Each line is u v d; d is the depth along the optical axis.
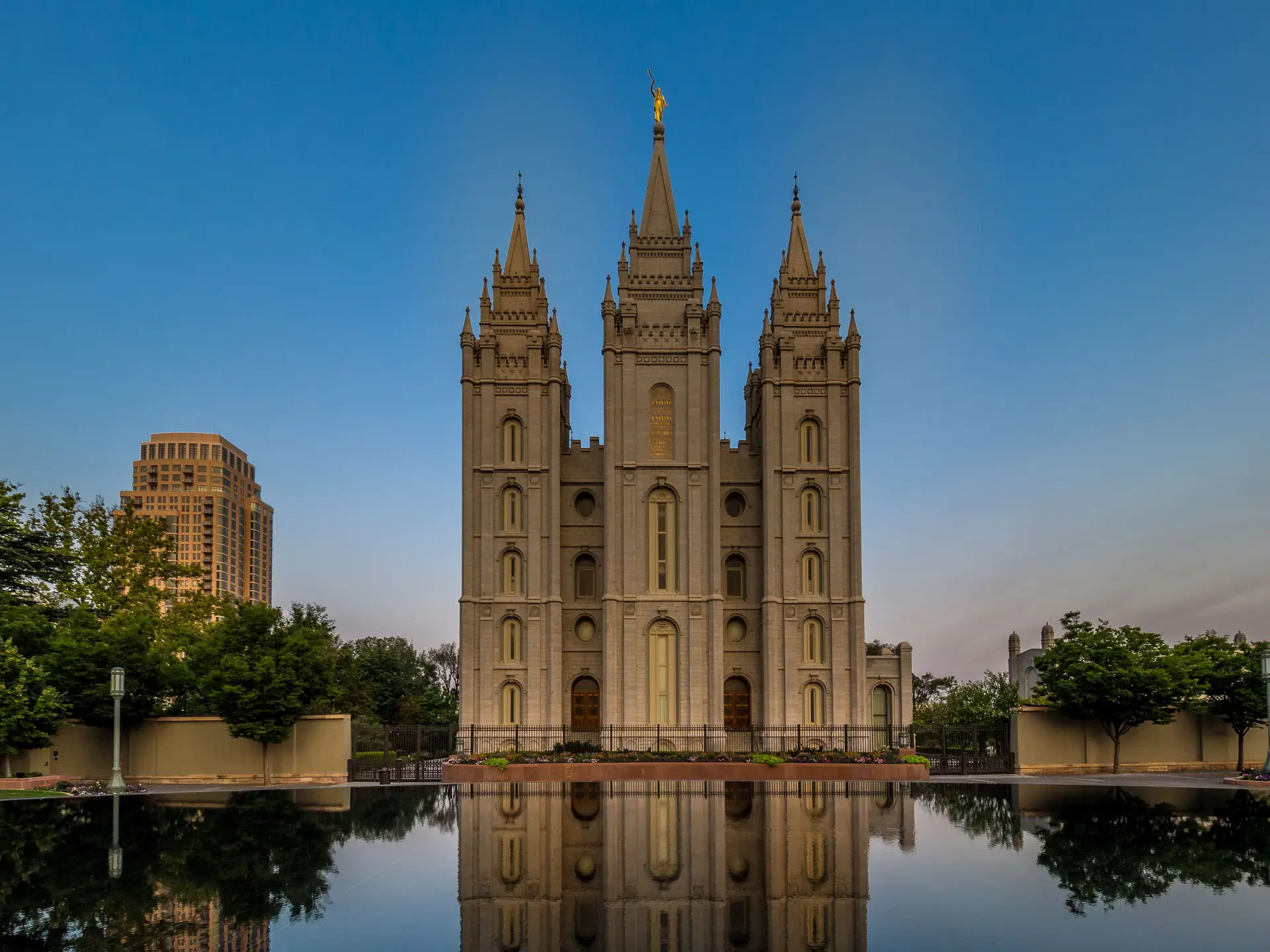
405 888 20.67
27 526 56.03
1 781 41.41
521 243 66.94
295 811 34.44
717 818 31.95
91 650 47.88
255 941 16.66
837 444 64.19
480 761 49.81
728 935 17.02
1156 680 48.84
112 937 16.84
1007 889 20.47
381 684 90.81
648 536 62.50
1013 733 52.72
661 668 61.09
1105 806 35.19
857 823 30.45
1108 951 16.14
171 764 49.25
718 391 63.06
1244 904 19.33
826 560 63.09
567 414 71.56
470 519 62.19
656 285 64.69
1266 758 49.47
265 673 47.38
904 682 63.38
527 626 61.25
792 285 66.50
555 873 22.22
